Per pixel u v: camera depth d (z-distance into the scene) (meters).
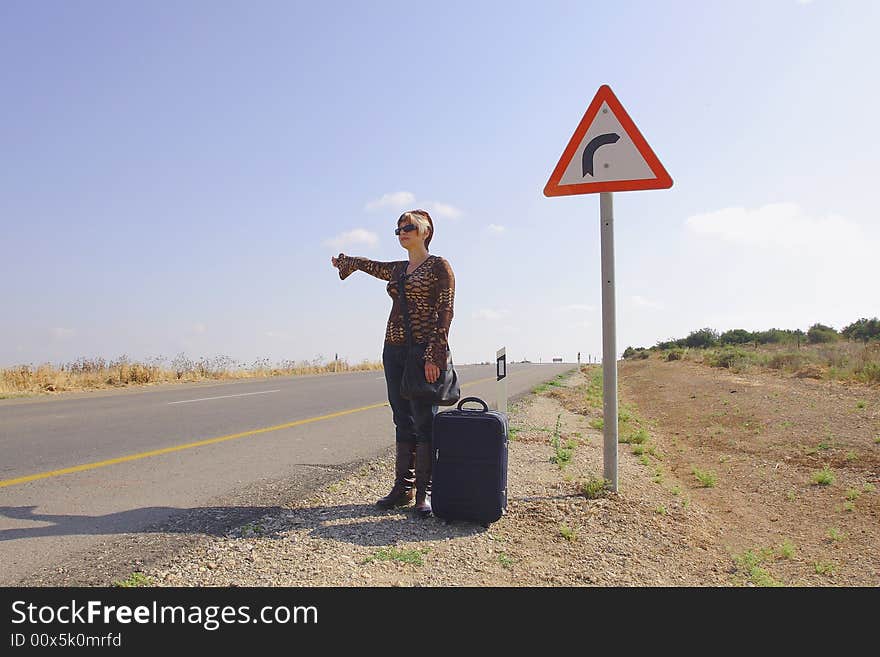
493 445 4.29
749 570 4.03
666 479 6.87
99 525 4.26
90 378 18.73
